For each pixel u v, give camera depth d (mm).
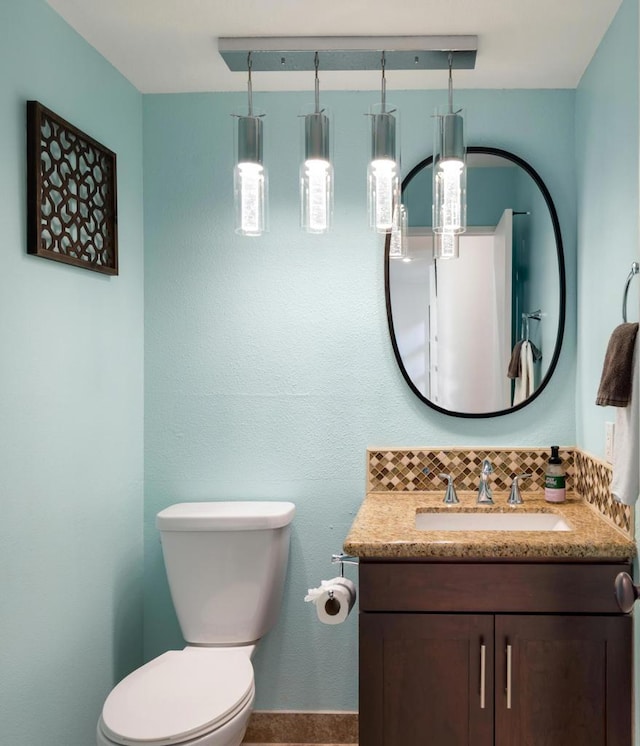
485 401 2373
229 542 2219
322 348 2434
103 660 2129
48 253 1735
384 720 1794
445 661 1783
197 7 1842
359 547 1765
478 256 2375
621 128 1823
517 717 1768
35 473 1719
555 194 2381
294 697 2451
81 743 1969
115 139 2236
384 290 2414
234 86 2396
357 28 1964
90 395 2033
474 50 2002
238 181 1865
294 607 2449
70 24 1925
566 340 2373
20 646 1650
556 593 1764
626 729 1748
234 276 2453
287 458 2447
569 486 2369
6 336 1594
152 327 2475
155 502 2477
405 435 2414
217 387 2461
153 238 2473
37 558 1729
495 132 2393
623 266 1815
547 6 1832
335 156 2424
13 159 1636
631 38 1729
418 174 2391
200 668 1957
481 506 2189
